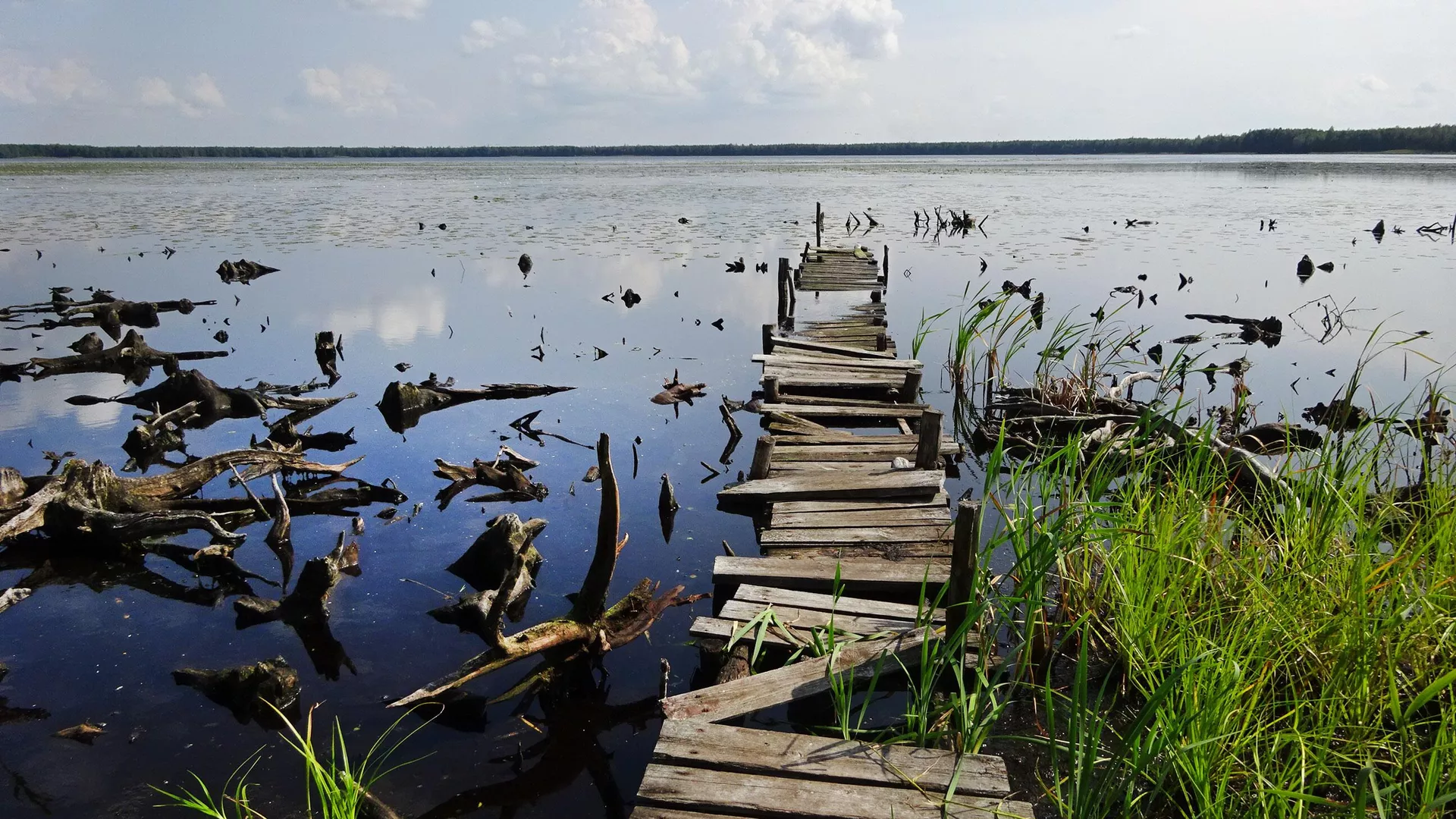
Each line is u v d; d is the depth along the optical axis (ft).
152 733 15.74
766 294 62.85
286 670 16.97
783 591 18.86
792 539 21.54
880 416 33.37
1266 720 13.98
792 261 77.92
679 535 23.99
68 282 66.90
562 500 26.61
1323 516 16.46
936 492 24.47
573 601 20.59
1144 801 13.19
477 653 18.45
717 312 56.65
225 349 46.73
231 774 14.70
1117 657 16.34
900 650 16.42
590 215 124.47
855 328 49.06
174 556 23.38
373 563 22.56
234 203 143.13
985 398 38.24
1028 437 31.37
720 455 30.30
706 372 41.86
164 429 31.68
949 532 21.98
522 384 38.63
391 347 47.03
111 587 21.65
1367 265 72.74
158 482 25.68
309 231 100.37
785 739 13.67
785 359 39.47
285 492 27.17
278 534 23.71
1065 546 15.99
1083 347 45.78
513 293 62.75
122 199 148.36
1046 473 18.63
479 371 42.04
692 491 27.02
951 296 62.69
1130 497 17.42
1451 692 12.78
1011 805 12.21
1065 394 33.55
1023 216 123.65
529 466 28.99
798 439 29.86
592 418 34.71
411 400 35.35
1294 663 14.60
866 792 12.51
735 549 23.11
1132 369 41.37
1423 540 15.12
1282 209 129.18
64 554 23.52
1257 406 35.09
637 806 12.31
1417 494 19.61
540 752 15.47
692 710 14.64
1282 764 13.09
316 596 19.75
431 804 14.16
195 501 25.40
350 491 26.68
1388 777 11.16
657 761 13.25
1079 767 12.84
